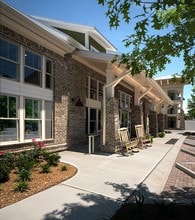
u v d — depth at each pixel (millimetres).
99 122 17469
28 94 10070
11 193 5465
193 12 3348
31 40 10086
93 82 16484
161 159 10664
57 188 5965
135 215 4469
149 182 7012
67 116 12789
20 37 9484
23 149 9641
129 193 5855
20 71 9602
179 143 18297
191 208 4977
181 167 9383
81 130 14383
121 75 11977
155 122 24859
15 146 9266
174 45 3965
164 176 8188
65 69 12656
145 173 7891
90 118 16188
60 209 4781
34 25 9430
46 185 6121
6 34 8797
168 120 45812
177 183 7340
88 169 8117
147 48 4027
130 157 10789
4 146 8766
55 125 11758
